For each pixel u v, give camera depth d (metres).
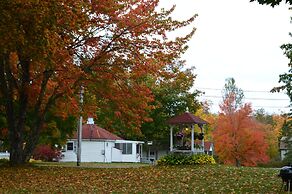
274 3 10.89
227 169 20.55
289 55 27.88
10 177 17.41
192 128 25.89
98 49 22.17
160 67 22.56
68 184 15.33
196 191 13.40
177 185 14.95
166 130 51.22
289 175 13.05
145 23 21.50
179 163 24.64
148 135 52.06
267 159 42.81
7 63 22.34
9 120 23.22
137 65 22.34
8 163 23.66
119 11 21.41
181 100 50.53
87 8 19.33
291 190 13.18
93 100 25.08
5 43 15.42
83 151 45.31
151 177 17.59
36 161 36.50
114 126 49.09
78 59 22.36
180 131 27.22
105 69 22.56
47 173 19.48
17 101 24.81
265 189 13.70
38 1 14.51
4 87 22.77
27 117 25.36
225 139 40.69
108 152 46.69
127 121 24.91
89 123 47.06
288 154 48.44
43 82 22.88
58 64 20.16
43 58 15.99
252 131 40.72
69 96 23.06
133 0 21.73
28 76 22.92
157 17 21.94
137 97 23.64
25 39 15.36
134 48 21.98
